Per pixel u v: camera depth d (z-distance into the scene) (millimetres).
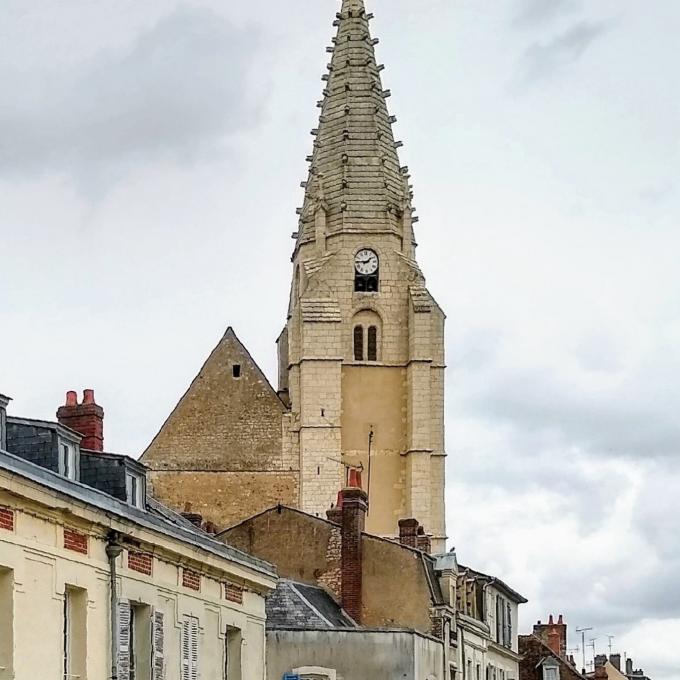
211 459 135375
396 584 67062
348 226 144000
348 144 148000
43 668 34250
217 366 138000
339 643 59562
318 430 137000
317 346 139125
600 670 111938
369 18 154500
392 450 139000
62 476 36875
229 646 46281
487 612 78062
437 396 139500
